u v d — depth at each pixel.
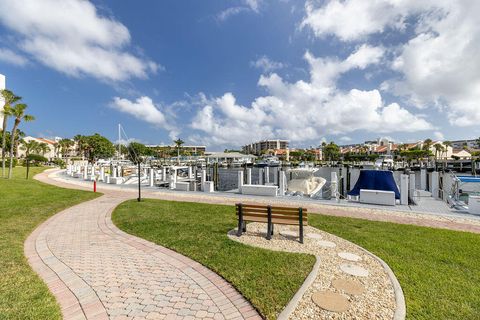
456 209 11.03
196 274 4.88
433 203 12.55
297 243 6.54
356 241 6.67
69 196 15.08
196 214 9.93
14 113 25.03
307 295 4.05
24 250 6.16
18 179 24.70
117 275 4.85
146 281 4.62
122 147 78.56
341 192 17.88
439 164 54.47
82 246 6.49
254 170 56.16
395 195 12.68
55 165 71.25
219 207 11.38
